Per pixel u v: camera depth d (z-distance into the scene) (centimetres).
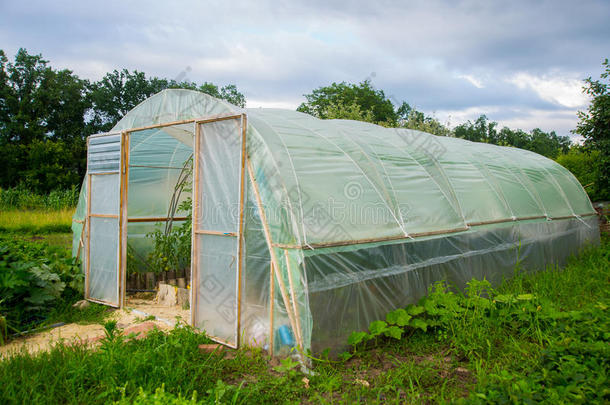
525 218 848
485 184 819
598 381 326
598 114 1141
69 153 3197
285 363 387
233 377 395
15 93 3569
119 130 666
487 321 500
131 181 814
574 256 963
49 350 459
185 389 352
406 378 392
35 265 617
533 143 4650
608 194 1313
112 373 351
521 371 401
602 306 509
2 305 538
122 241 641
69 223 1694
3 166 3119
